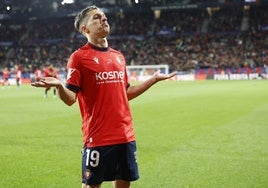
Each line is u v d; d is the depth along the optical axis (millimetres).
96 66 4688
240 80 58875
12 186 7898
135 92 5109
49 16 77688
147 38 76812
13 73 66250
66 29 80688
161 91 36375
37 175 8664
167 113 19578
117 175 4863
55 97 32375
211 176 8398
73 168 9234
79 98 4875
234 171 8781
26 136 13430
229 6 71125
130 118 4926
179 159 9914
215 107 22047
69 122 16812
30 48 78438
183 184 7863
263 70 61406
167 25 77812
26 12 78938
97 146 4672
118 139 4707
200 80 61875
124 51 74938
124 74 4949
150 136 13141
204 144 11711
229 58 66500
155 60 70625
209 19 76688
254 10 74438
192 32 75188
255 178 8242
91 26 4777
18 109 22562
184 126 15250
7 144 12062
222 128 14633
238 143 11805
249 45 68688
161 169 8992
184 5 73062
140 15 81000
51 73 28531
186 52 71062
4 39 81250
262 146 11352
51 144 12023
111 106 4707
